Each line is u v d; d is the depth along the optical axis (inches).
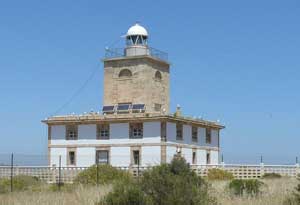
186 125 3021.7
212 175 2487.7
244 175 2637.8
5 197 1264.8
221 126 3331.7
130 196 909.8
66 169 2819.9
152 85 3149.6
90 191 1284.4
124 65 3154.5
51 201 1119.0
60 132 3051.2
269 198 1114.1
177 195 910.4
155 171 948.6
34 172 2743.6
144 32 3189.0
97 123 2972.4
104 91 3189.0
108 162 2930.6
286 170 2598.4
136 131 2896.2
